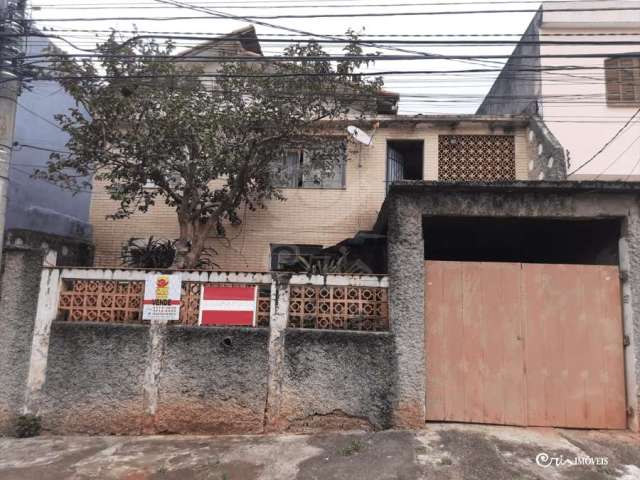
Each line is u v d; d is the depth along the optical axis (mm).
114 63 6520
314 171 9031
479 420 5309
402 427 5121
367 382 5215
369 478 4105
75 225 8844
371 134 9195
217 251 8867
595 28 9148
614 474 4172
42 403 5410
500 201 5430
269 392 5297
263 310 5555
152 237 8430
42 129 8758
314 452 4652
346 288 5496
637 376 5137
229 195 7375
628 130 8766
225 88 7035
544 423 5262
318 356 5297
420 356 5203
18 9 5793
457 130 9133
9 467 4473
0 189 5648
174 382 5375
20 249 5668
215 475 4234
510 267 5512
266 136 6965
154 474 4281
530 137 8750
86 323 5527
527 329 5410
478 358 5398
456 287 5508
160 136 6285
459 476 4113
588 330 5375
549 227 6223
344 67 6680
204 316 5543
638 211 5312
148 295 5566
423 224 6074
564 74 9016
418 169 9375
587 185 5184
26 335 5527
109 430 5348
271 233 8930
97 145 6793
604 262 5785
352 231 8883
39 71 6074
